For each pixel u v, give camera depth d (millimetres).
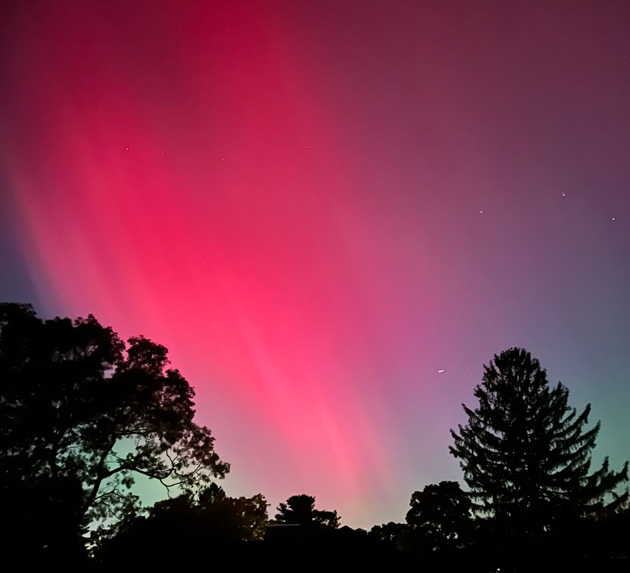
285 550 19203
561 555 27766
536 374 35938
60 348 27844
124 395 28203
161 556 19859
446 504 40625
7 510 21078
